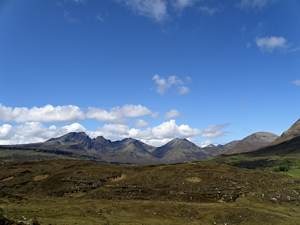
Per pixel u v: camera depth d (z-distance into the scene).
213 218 89.00
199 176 121.62
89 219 78.12
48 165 150.75
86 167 141.00
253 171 131.25
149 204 94.81
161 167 132.25
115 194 114.12
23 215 73.31
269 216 92.00
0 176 141.62
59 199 104.81
